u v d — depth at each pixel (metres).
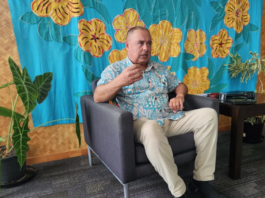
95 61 1.55
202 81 1.94
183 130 1.13
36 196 1.17
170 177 0.88
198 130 1.06
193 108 1.30
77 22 1.44
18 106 1.45
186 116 1.13
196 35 1.83
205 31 1.85
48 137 1.56
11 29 1.36
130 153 0.89
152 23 1.65
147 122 0.96
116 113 0.87
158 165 0.88
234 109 1.22
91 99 1.24
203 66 1.92
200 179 1.05
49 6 1.37
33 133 1.51
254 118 1.83
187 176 1.33
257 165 1.44
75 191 1.20
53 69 1.46
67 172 1.43
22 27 1.34
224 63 2.01
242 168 1.41
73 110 1.57
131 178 0.91
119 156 0.89
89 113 1.22
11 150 1.30
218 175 1.33
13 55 1.39
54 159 1.61
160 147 0.87
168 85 1.37
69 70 1.50
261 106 1.28
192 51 1.84
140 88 1.20
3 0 1.31
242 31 2.03
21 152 1.03
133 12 1.58
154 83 1.24
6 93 1.41
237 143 1.23
